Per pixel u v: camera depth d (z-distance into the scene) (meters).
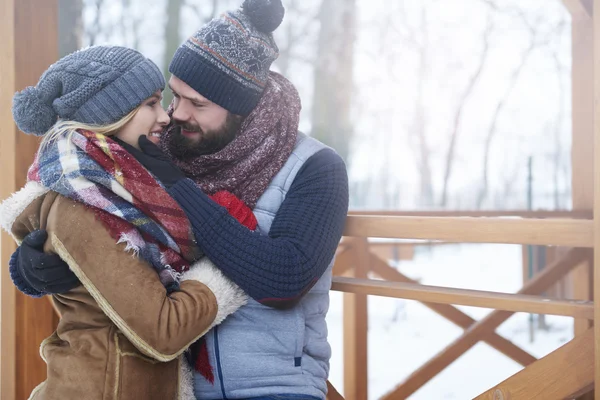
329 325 7.02
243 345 1.64
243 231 1.57
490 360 5.29
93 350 1.44
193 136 1.81
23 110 1.53
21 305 2.19
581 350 1.50
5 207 1.51
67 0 11.69
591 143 3.14
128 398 1.43
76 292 1.48
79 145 1.48
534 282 3.17
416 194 25.03
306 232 1.61
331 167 1.73
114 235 1.41
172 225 1.51
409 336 6.71
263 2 1.80
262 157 1.73
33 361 2.20
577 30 3.16
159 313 1.39
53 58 2.25
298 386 1.65
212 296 1.50
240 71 1.76
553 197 20.78
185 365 1.64
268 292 1.54
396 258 11.04
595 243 1.45
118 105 1.56
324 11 16.50
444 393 4.36
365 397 3.18
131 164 1.51
